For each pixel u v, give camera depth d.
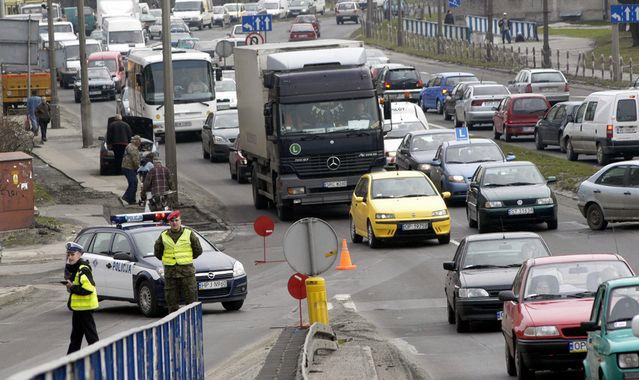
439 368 35.97
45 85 141.50
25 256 67.62
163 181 75.31
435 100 141.25
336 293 52.91
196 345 30.75
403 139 91.56
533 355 31.95
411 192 66.88
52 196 87.56
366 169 75.25
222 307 51.88
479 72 171.62
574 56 174.00
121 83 172.88
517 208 66.38
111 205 83.69
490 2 181.62
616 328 27.72
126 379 21.00
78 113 148.12
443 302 49.72
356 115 75.25
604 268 34.75
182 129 116.62
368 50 175.75
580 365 31.97
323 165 74.81
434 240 67.81
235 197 88.38
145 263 48.97
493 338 41.44
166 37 78.44
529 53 181.75
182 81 116.94
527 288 34.25
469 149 81.06
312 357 35.50
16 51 104.56
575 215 73.12
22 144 94.00
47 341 43.53
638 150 89.19
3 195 73.50
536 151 102.69
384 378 34.41
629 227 67.12
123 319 48.62
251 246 68.81
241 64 83.31
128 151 83.94
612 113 89.31
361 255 63.62
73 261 36.94
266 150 78.00
